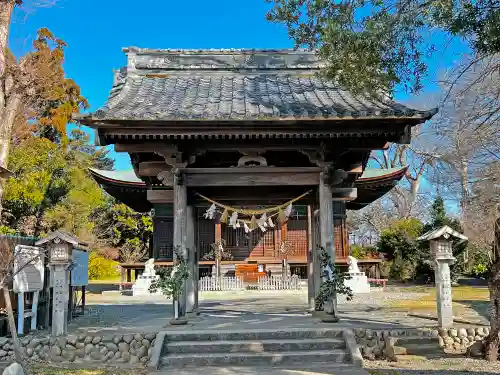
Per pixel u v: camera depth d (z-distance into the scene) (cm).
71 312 1173
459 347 909
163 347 843
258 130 930
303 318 1085
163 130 925
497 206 1418
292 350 845
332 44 757
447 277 949
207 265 2633
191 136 938
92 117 871
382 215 4103
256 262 2661
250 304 1599
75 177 2542
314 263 1228
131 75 1157
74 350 891
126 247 3481
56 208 2411
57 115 2691
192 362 808
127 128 916
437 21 659
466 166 1501
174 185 1032
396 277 2780
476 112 1120
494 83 1001
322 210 1031
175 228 1016
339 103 996
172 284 977
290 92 1084
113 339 895
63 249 934
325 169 1029
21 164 2131
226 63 1194
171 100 1020
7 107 1058
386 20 708
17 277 945
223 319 1084
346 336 870
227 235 2705
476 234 1636
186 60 1190
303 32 841
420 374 736
